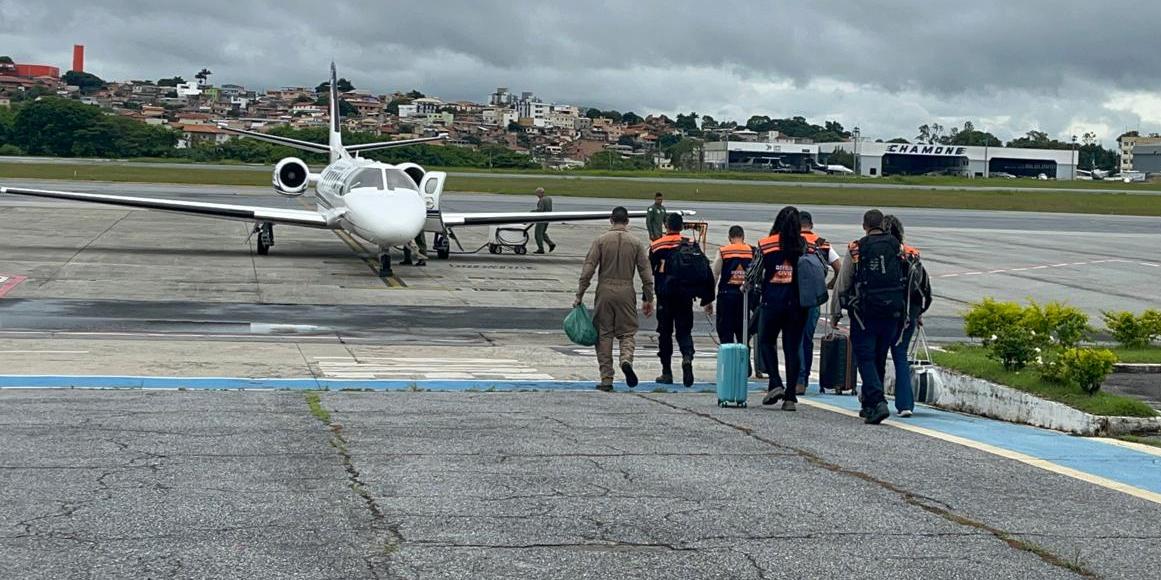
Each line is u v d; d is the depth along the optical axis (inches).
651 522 250.2
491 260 1250.0
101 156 5211.6
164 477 283.0
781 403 475.5
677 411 424.5
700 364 636.1
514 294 952.3
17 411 381.1
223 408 400.2
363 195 1040.2
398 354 629.3
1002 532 248.5
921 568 219.9
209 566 211.6
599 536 237.9
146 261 1097.4
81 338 647.1
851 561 223.8
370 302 869.8
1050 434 396.8
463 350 657.6
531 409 418.6
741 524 250.4
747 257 493.4
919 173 6540.4
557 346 689.6
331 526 240.7
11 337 639.8
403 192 1052.5
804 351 512.1
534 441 345.4
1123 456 348.8
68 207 1879.9
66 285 898.1
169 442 328.8
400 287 969.5
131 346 618.8
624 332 512.1
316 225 1157.7
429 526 242.5
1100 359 424.8
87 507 251.8
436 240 1222.9
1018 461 334.6
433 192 1184.2
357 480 285.1
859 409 460.4
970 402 466.0
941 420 428.8
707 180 4266.7
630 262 509.0
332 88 1775.3
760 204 2701.8
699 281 517.7
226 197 2247.8
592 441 348.2
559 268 1182.9
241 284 947.3
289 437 342.3
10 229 1403.8
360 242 1380.4
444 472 296.8
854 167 6053.2
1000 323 487.8
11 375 502.0
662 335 534.3
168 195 2225.6
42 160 4463.6
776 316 442.3
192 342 646.5
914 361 486.0
